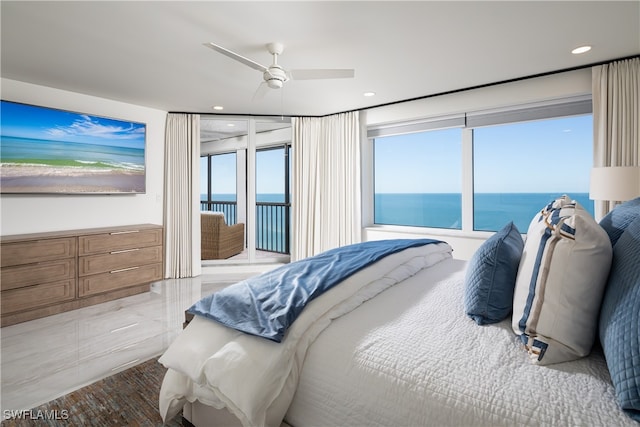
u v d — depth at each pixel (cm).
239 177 536
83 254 327
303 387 114
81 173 366
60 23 229
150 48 267
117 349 240
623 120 289
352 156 464
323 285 141
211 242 510
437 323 124
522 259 120
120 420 163
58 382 196
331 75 261
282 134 530
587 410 76
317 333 124
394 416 92
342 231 474
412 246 218
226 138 543
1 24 229
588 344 96
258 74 323
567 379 87
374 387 98
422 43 261
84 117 368
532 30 240
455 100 386
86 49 268
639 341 72
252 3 207
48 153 342
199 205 475
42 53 275
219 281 441
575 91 319
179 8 212
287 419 118
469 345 107
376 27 235
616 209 148
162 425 160
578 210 115
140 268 371
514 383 87
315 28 237
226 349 123
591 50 275
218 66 303
